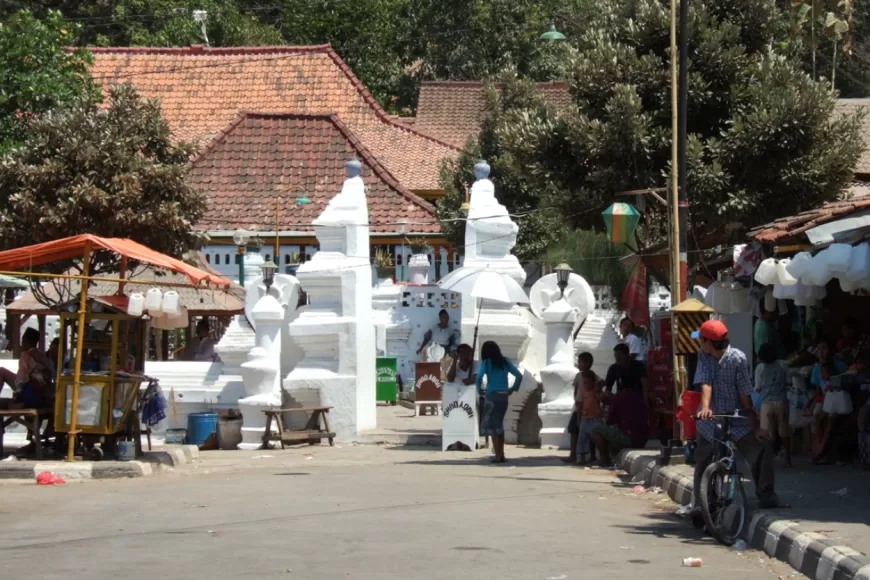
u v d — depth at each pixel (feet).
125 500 46.06
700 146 68.28
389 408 93.40
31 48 90.22
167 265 55.42
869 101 112.47
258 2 184.03
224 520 40.47
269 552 34.09
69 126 79.77
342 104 136.56
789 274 49.67
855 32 136.05
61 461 54.65
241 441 73.26
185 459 63.00
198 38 161.48
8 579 29.99
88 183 78.18
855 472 50.14
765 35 72.79
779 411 52.75
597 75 71.15
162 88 138.82
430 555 33.83
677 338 52.03
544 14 156.35
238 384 75.41
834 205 55.52
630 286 73.51
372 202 112.27
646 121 69.21
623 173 70.08
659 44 72.69
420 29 159.94
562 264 73.61
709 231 74.23
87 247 54.03
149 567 31.73
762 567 33.42
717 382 38.75
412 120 142.92
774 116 68.39
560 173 72.28
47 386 58.39
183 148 83.05
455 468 59.57
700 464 39.34
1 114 89.40
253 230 108.78
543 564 32.81
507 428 73.20
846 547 31.50
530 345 76.38
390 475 55.83
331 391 73.41
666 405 63.82
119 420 55.93
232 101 137.18
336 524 39.55
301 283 74.28
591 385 61.93
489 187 75.15
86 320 56.13
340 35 164.76
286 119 121.90
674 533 39.11
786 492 43.50
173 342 111.86
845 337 56.34
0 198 79.87
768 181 70.69
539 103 76.13
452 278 69.36
